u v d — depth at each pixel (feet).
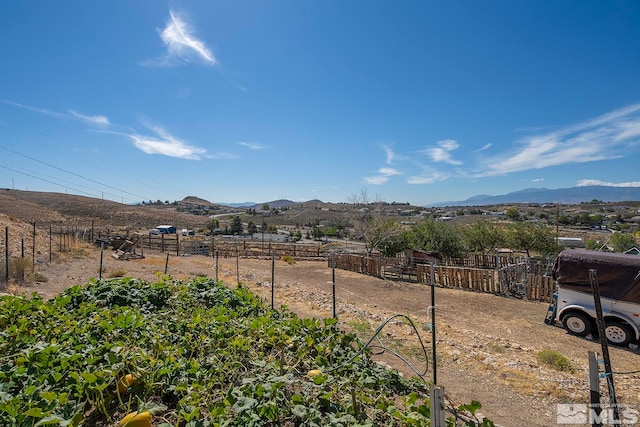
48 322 18.94
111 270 54.49
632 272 28.84
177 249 98.73
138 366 14.05
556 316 33.40
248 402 11.54
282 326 21.57
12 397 10.70
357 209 115.14
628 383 20.17
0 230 66.69
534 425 15.39
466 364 21.90
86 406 12.49
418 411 13.08
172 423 11.66
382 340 25.36
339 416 12.30
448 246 86.94
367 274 69.15
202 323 20.63
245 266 75.97
